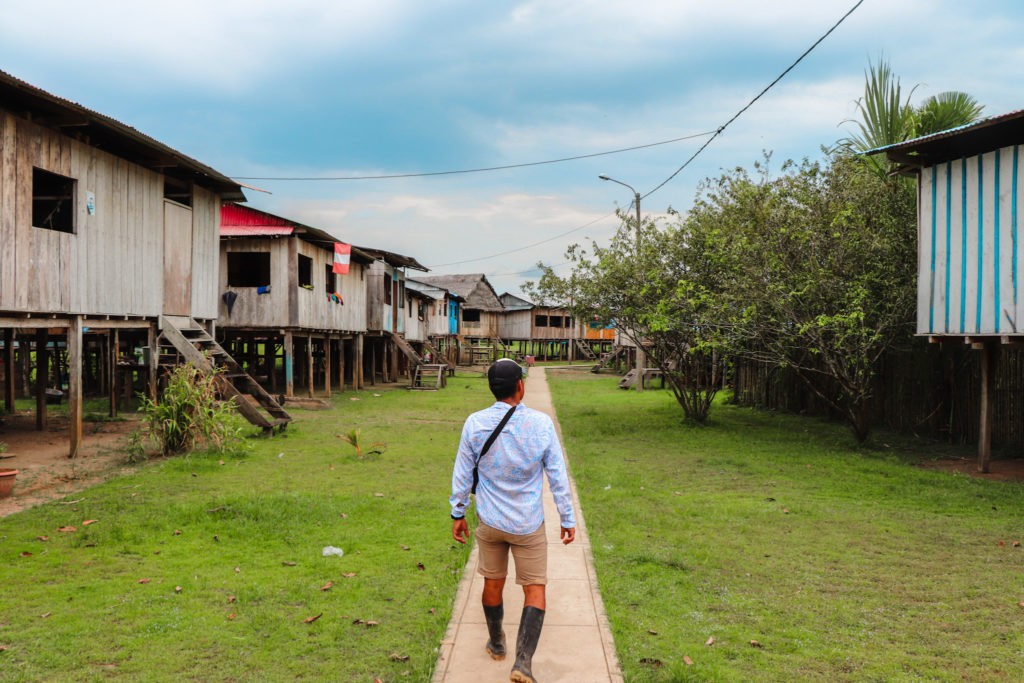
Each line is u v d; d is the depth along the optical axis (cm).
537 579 365
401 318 2975
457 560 565
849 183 1166
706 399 1458
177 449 1055
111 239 1115
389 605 482
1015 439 1112
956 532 664
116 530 632
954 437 1181
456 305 4453
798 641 430
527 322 5072
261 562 567
